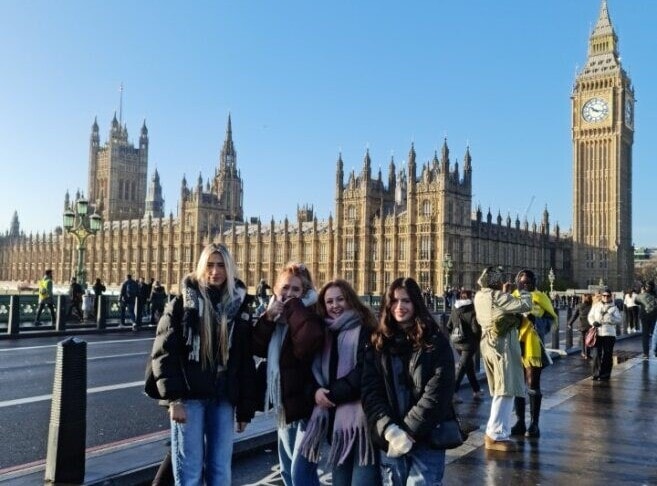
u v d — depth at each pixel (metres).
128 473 10.64
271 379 8.73
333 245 131.88
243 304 8.99
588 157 170.38
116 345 33.94
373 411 7.81
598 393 20.31
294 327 8.47
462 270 116.94
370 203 126.19
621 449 13.45
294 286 8.96
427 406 7.57
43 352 29.91
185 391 8.34
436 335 7.83
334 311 8.73
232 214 192.38
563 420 16.25
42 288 41.09
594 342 23.27
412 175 119.19
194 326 8.35
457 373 19.38
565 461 12.51
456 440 7.91
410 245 118.00
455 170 116.94
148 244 171.88
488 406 18.41
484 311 13.83
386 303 8.02
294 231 142.12
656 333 23.06
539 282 150.00
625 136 171.75
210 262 8.83
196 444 8.45
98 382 21.66
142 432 14.84
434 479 7.89
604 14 173.75
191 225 162.50
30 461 12.20
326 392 8.33
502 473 11.71
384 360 7.93
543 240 154.12
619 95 168.12
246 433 13.34
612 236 164.62
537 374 14.59
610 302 23.33
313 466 8.95
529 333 14.77
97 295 47.47
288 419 8.68
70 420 10.23
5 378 22.12
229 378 8.73
